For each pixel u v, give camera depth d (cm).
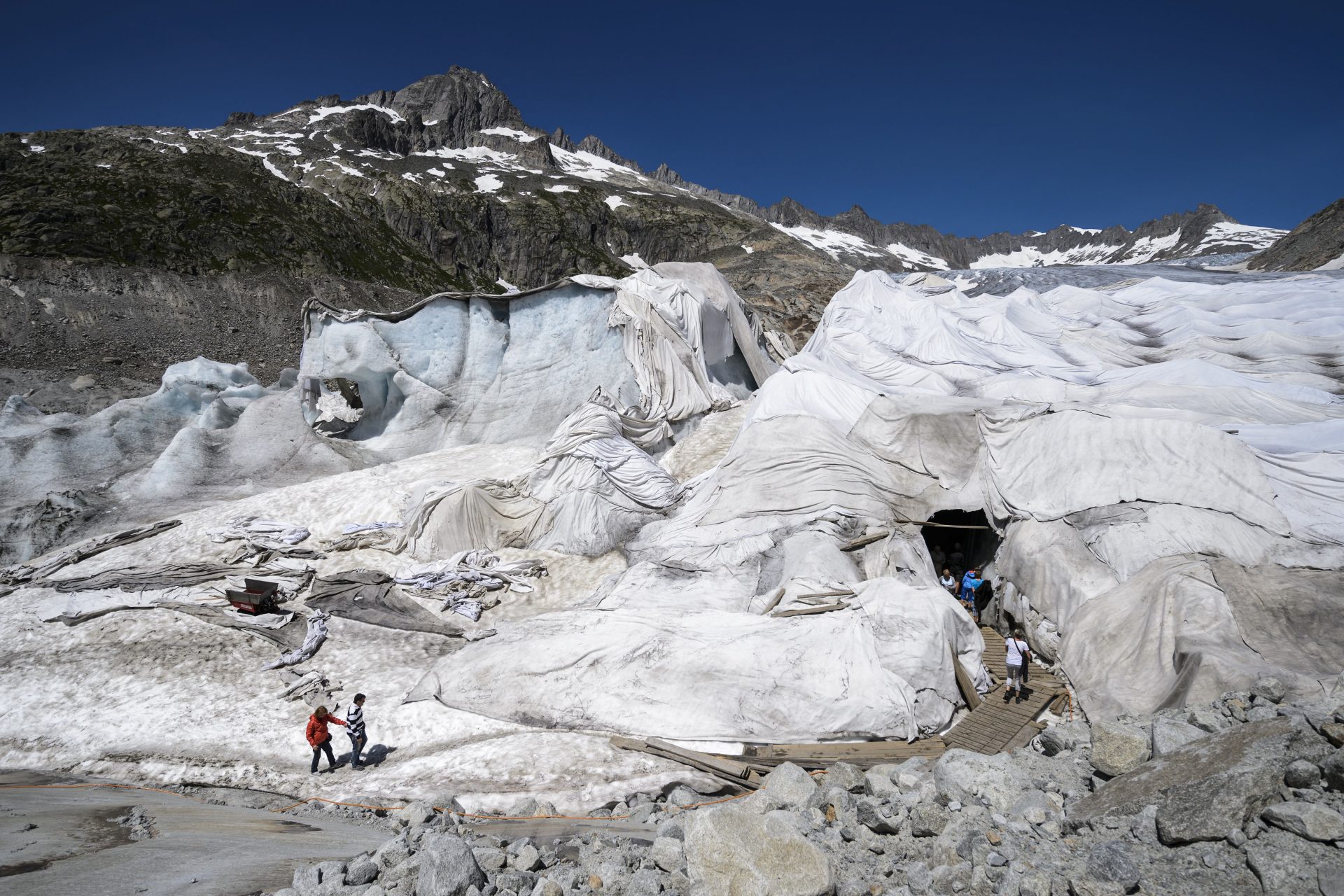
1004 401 2323
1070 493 1945
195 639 1997
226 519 2739
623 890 771
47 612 2130
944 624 1648
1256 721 874
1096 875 705
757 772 1388
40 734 1638
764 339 4091
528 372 3384
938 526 2238
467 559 2403
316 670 1870
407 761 1498
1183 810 751
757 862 739
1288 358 2839
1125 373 2684
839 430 2358
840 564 1969
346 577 2311
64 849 815
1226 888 681
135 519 2795
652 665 1630
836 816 914
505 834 1111
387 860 810
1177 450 1895
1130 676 1538
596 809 1291
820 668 1570
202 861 795
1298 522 1745
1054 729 1129
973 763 962
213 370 4144
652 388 3041
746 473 2323
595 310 3288
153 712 1702
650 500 2467
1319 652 1401
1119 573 1759
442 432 3391
